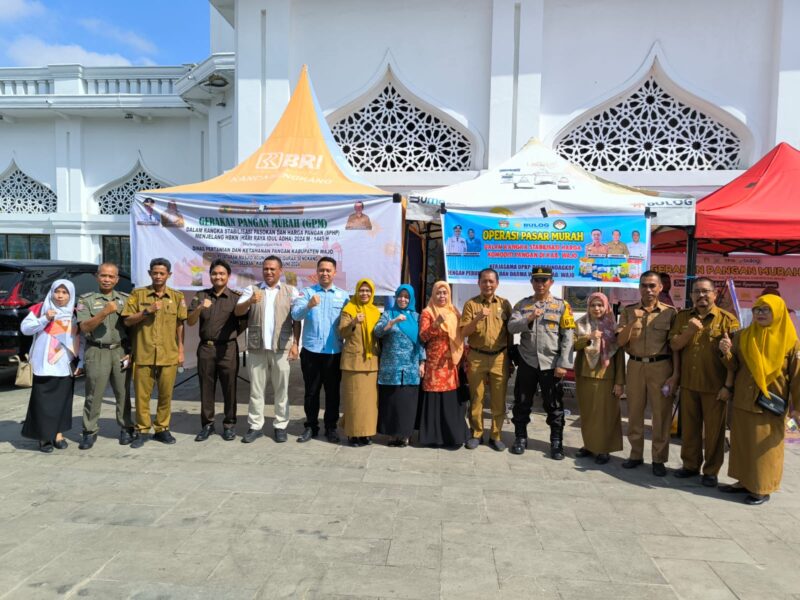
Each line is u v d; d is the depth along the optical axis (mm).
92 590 2688
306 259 5566
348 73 8938
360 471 4383
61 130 12367
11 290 7176
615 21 8375
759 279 7223
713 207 5680
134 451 4805
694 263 5453
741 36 8133
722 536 3400
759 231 5133
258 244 5613
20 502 3705
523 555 3098
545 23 8484
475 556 3070
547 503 3848
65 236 12398
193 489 3959
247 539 3219
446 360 4930
